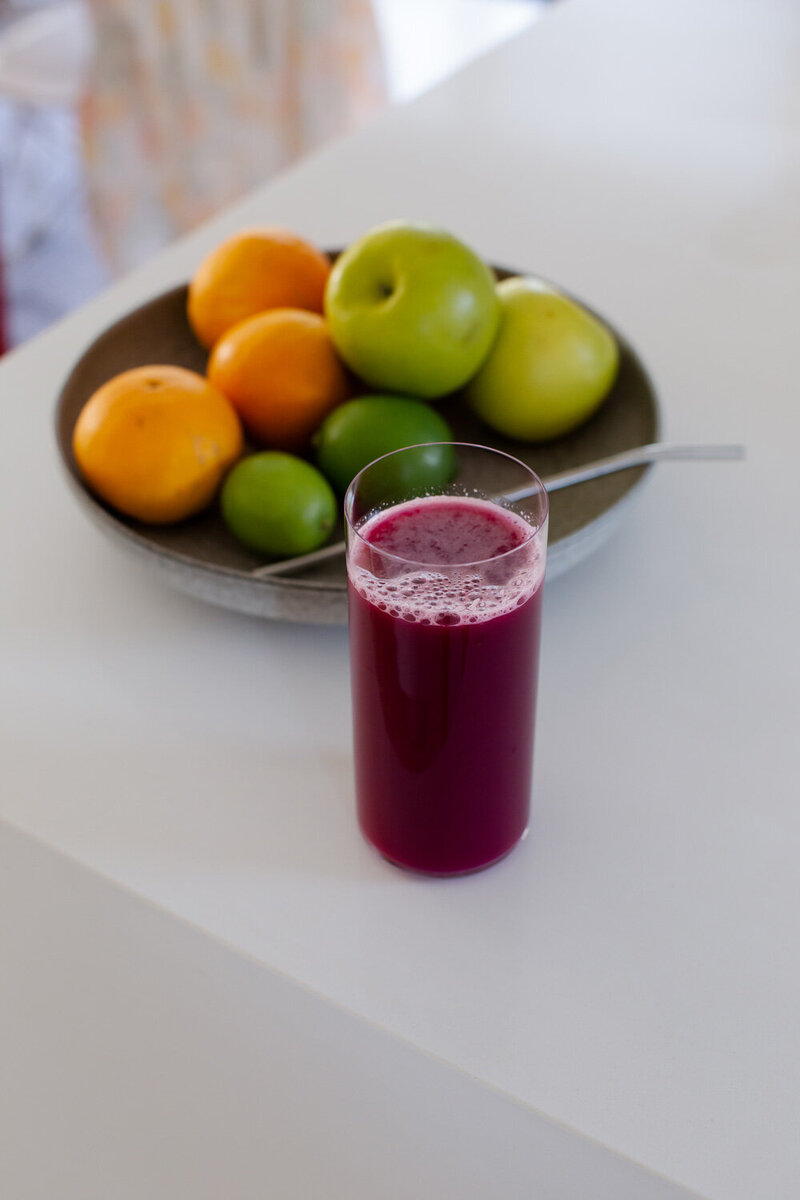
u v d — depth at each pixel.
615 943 0.58
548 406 0.76
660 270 0.94
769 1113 0.54
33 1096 0.70
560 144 1.09
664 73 1.18
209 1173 0.67
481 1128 0.56
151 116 1.83
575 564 0.72
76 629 0.70
